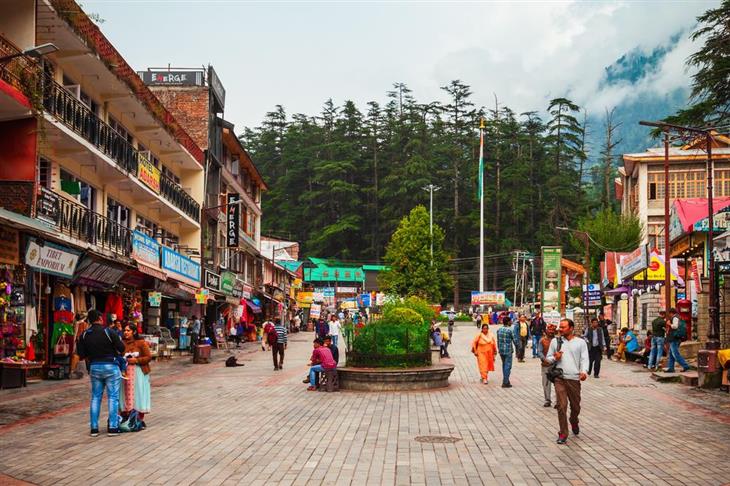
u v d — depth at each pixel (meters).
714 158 56.09
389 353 20.38
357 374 19.42
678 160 57.09
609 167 96.50
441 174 102.25
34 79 19.19
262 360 31.59
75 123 23.00
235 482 8.77
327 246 105.12
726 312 23.58
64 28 22.08
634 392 18.80
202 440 11.60
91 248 23.73
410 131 105.94
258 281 60.84
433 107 106.88
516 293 92.50
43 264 19.58
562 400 11.59
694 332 28.98
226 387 20.27
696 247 30.91
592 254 63.38
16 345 18.25
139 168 29.06
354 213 106.31
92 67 25.42
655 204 57.62
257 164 115.88
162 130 32.97
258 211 60.75
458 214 99.88
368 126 111.00
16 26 20.22
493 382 22.00
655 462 10.01
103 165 25.95
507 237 98.62
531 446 11.21
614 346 36.84
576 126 102.69
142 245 27.23
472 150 104.88
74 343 21.34
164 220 37.69
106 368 12.00
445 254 72.81
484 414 14.86
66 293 21.81
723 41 31.98
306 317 78.19
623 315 38.53
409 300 31.95
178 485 8.61
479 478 9.02
